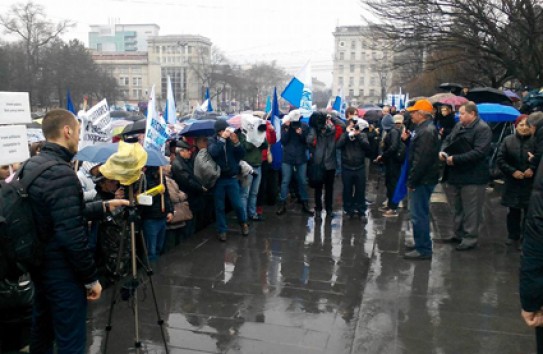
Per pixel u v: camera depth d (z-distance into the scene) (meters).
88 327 4.27
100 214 3.49
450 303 4.78
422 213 6.05
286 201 9.59
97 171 4.53
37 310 3.20
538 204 2.45
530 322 2.55
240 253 6.43
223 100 79.88
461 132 6.20
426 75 31.38
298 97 8.84
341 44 98.50
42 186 2.84
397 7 17.77
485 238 7.04
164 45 89.19
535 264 2.46
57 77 50.16
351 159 8.10
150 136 5.50
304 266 5.93
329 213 8.47
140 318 4.46
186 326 4.31
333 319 4.46
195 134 6.71
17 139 4.35
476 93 11.56
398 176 8.45
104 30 139.12
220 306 4.74
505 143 6.25
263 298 4.94
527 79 16.73
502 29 16.66
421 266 5.87
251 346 3.96
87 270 2.98
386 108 11.20
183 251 6.50
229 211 8.84
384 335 4.12
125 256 4.20
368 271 5.71
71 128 3.09
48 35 50.31
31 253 2.84
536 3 15.87
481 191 6.35
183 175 6.62
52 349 3.34
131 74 91.06
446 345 3.96
